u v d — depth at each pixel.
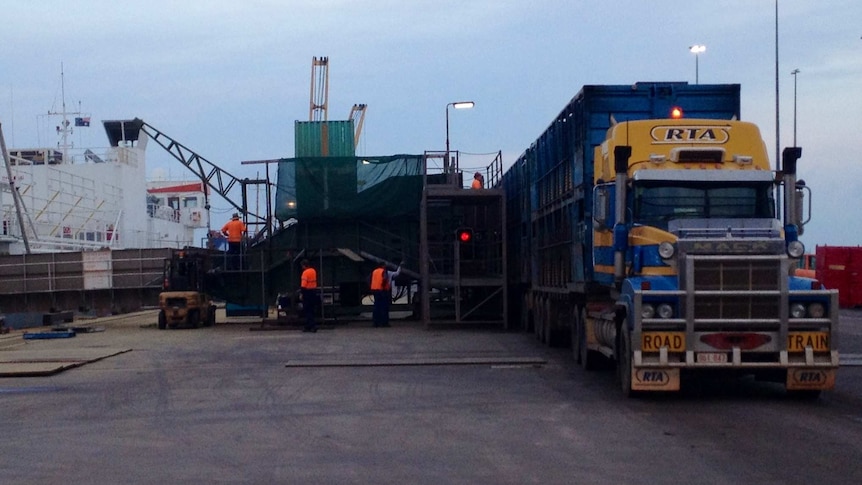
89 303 33.72
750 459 8.65
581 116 16.28
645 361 11.91
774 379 12.91
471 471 8.38
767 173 13.23
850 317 29.39
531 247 23.62
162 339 24.69
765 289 11.70
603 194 13.49
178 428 10.98
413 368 16.89
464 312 28.44
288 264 29.97
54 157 51.34
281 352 20.48
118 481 8.24
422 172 29.66
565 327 20.06
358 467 8.63
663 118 15.55
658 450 9.14
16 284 33.84
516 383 14.65
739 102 16.05
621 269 13.05
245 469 8.64
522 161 25.41
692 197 13.26
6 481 8.30
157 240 51.59
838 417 11.05
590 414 11.44
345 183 29.62
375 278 28.12
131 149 50.25
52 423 11.48
